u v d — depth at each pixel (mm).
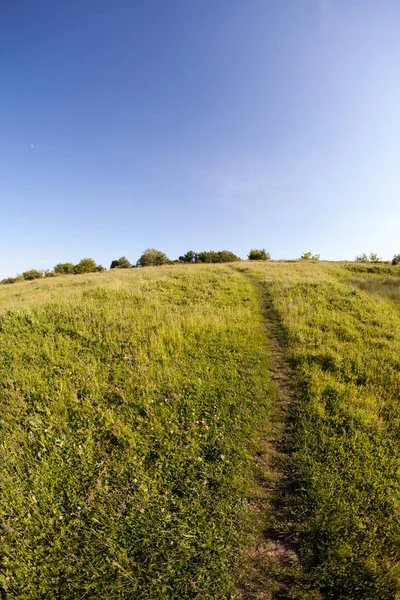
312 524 3680
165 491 4109
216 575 3205
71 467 4438
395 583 3061
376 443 5012
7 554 3363
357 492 4027
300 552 3447
